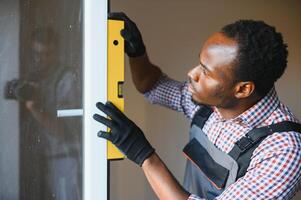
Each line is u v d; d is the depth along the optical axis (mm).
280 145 965
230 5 2260
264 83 973
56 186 923
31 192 1028
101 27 781
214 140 1128
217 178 1089
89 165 804
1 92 1065
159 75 1374
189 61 2174
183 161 2246
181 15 2125
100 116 804
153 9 2043
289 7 2451
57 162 915
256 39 906
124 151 895
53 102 918
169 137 2191
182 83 1369
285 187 958
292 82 2531
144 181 2145
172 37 2115
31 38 979
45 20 929
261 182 948
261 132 1009
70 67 849
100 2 775
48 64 928
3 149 1084
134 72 1295
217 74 938
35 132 999
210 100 1006
